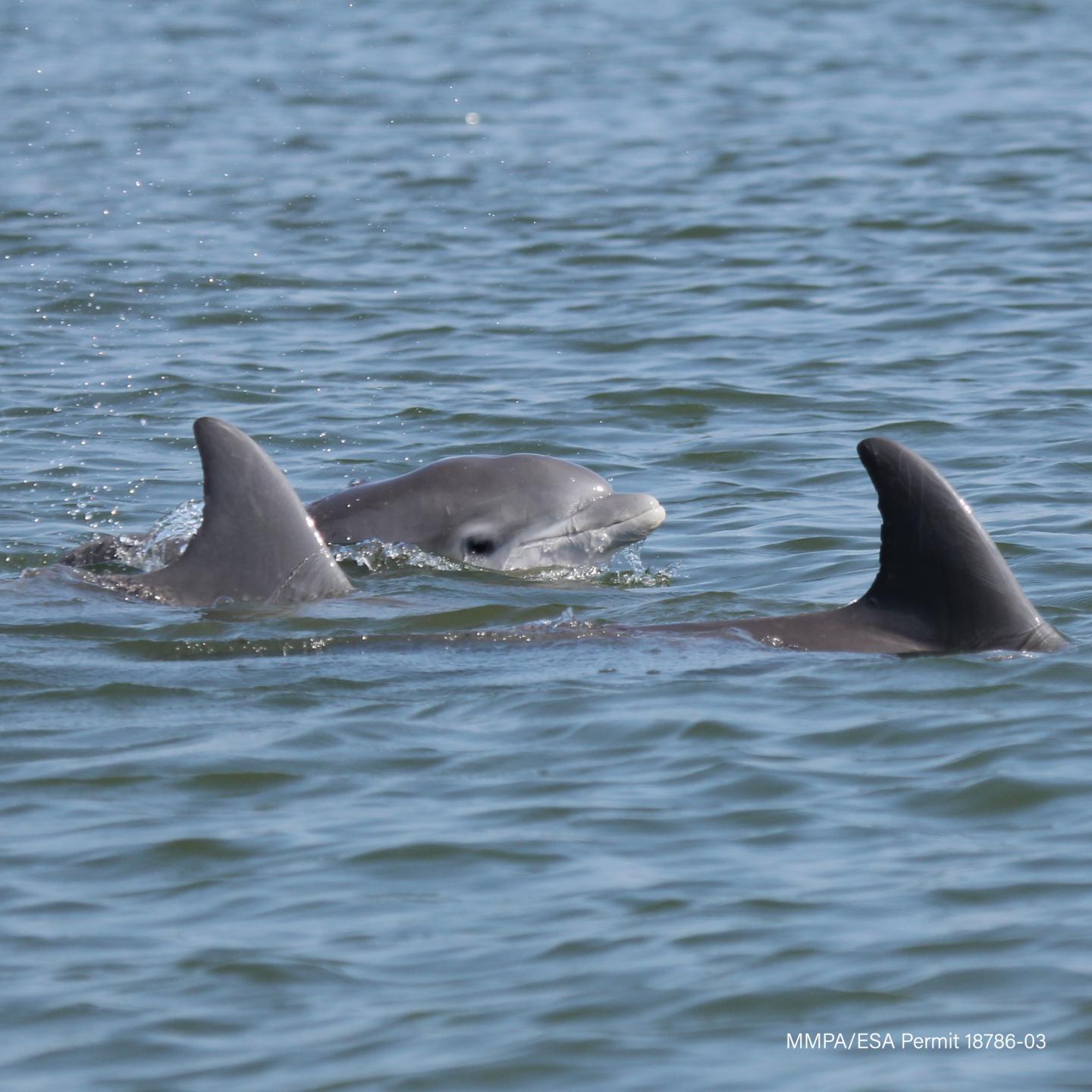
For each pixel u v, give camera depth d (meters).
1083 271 98.19
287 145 140.38
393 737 40.88
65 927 32.94
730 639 45.62
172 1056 28.92
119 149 138.62
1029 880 33.44
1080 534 56.47
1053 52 180.00
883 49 185.12
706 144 138.38
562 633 46.88
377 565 56.12
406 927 32.62
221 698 43.38
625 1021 29.53
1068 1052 28.14
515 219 114.69
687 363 82.69
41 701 43.31
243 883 34.41
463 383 80.50
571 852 35.22
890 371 80.56
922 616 44.97
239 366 83.38
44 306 94.50
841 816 36.44
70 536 59.62
